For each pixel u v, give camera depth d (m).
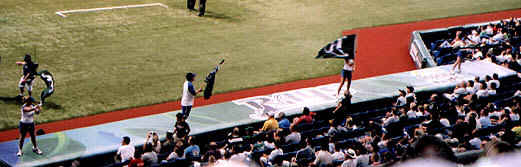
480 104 21.09
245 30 30.70
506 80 24.50
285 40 29.83
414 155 2.09
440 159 2.05
